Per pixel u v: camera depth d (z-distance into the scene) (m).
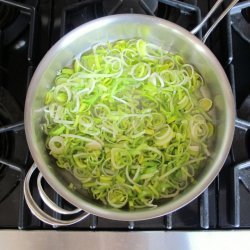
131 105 0.46
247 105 0.45
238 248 0.42
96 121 0.46
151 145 0.45
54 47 0.41
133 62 0.48
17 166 0.42
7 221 0.42
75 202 0.37
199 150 0.44
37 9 0.47
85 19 0.48
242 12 0.48
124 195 0.43
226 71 0.45
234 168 0.42
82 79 0.46
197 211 0.43
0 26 0.47
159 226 0.42
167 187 0.43
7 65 0.47
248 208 0.43
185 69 0.47
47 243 0.42
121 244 0.42
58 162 0.44
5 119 0.45
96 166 0.44
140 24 0.43
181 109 0.46
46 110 0.45
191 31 0.43
